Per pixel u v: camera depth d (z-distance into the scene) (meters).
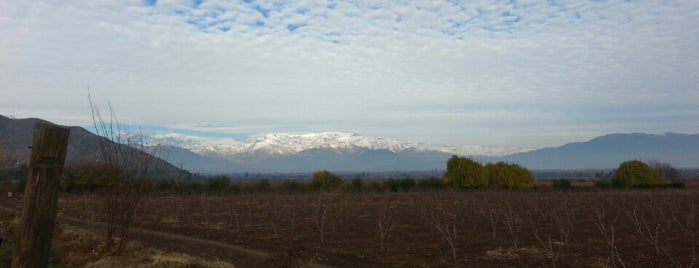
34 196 3.17
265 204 34.84
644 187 57.12
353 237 18.83
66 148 3.36
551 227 20.66
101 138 13.71
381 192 51.81
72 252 13.56
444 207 29.72
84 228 20.61
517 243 16.52
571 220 23.12
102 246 13.95
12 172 44.75
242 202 37.53
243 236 19.75
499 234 18.86
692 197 33.84
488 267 12.97
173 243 17.86
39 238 3.17
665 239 17.06
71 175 37.97
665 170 71.88
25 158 44.91
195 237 19.58
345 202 32.78
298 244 17.50
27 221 3.14
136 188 14.14
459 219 24.19
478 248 15.79
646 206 29.28
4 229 15.73
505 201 32.97
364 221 24.06
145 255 13.25
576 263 13.14
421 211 26.42
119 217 14.32
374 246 16.70
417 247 16.27
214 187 51.41
